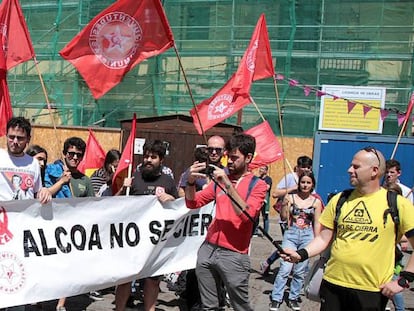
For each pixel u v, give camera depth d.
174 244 5.69
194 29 16.16
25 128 4.76
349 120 14.30
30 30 17.62
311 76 15.13
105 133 15.42
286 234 6.88
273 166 14.63
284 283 6.67
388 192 3.92
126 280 5.28
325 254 4.46
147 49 5.57
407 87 14.52
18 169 4.79
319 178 14.30
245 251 4.58
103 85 5.58
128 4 5.48
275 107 15.26
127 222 5.30
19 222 4.59
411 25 14.67
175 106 16.22
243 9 15.77
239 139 4.67
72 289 4.90
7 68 6.11
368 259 3.84
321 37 15.08
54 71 17.27
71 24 17.14
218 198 4.66
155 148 5.70
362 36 14.91
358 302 3.86
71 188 6.05
